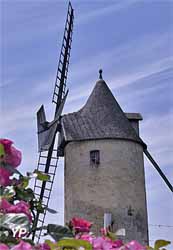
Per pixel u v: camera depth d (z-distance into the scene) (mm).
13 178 2631
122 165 24719
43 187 22172
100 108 26453
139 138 26156
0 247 2113
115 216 23891
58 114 26734
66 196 25016
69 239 2254
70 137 25344
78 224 2773
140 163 25656
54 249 2270
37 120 27922
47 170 25906
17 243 2287
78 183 24594
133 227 24156
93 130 25312
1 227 2273
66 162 25438
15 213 2359
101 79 28031
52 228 2432
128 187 24578
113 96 27406
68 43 28938
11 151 2504
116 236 2752
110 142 24938
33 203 2750
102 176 24391
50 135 26453
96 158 24703
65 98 27531
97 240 2365
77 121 26109
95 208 23922
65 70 28406
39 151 26656
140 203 24875
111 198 24078
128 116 27969
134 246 2393
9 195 2531
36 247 2297
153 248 2494
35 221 2576
